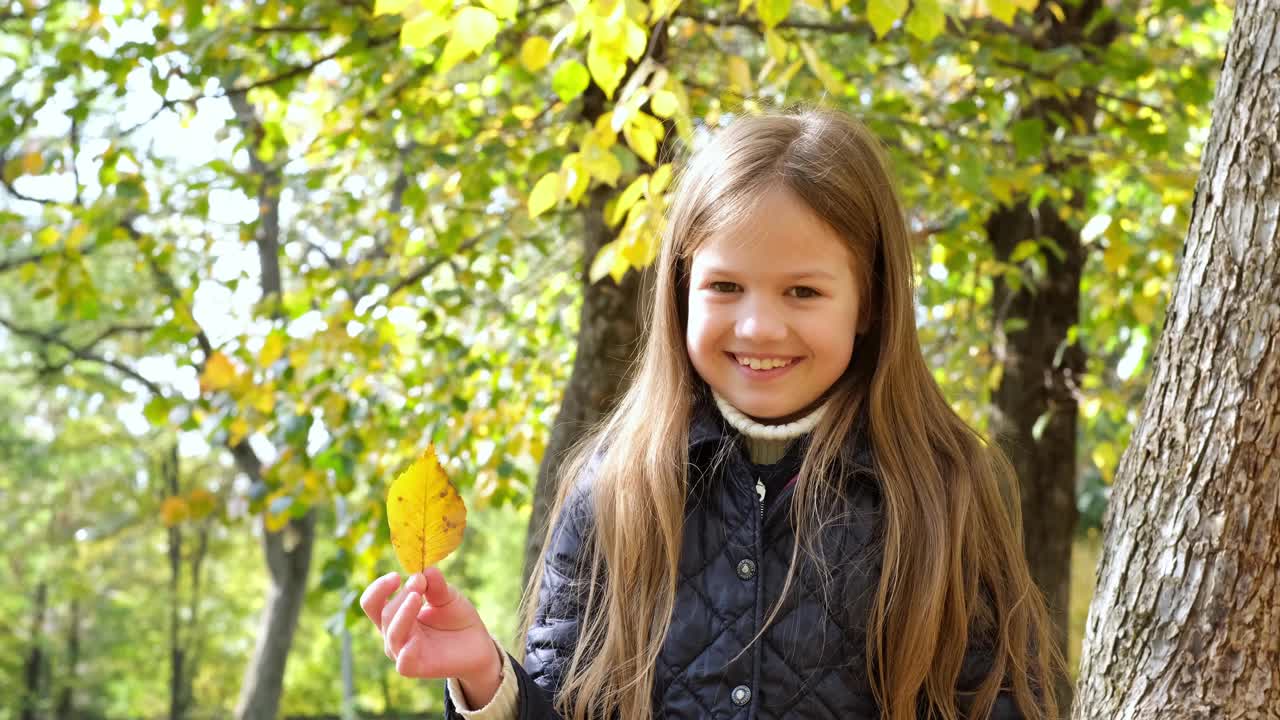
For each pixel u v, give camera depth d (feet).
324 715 99.45
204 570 86.84
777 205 5.91
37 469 67.92
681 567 6.14
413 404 19.85
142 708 94.58
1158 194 18.12
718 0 15.80
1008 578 6.29
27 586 79.56
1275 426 5.29
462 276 20.06
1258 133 5.38
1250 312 5.34
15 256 39.63
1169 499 5.50
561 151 16.03
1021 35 16.87
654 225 9.83
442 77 18.22
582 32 8.89
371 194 23.48
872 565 6.01
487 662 5.32
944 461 6.35
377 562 19.12
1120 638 5.63
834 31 15.61
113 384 44.21
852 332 6.12
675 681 5.98
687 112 9.74
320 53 20.86
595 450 6.84
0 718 87.66
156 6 18.71
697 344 6.09
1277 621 5.27
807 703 5.87
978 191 14.10
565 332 22.24
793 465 6.23
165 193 20.34
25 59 22.21
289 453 18.22
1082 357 19.20
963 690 6.10
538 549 14.19
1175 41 20.77
